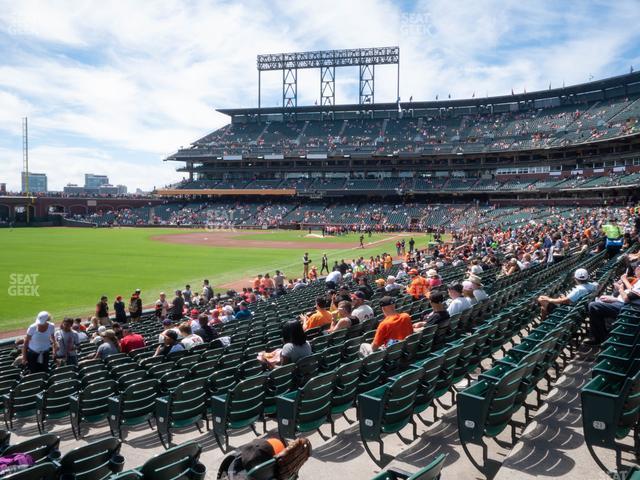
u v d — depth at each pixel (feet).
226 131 417.90
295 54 389.60
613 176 253.03
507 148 317.42
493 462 20.81
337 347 34.09
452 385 28.48
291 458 13.71
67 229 334.24
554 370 31.63
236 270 148.77
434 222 317.83
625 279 39.88
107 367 40.27
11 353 55.31
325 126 399.03
